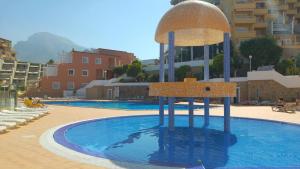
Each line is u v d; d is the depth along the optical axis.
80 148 8.30
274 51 41.59
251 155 8.63
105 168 6.20
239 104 31.78
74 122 14.70
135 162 6.97
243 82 33.97
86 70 54.31
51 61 90.75
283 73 37.75
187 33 14.51
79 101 39.84
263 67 38.62
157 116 19.02
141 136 11.92
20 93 51.25
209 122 16.14
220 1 60.62
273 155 8.65
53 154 7.50
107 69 56.38
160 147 9.73
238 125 15.19
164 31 12.72
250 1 55.06
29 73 85.31
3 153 7.63
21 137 10.12
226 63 12.49
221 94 11.80
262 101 31.92
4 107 20.83
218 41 15.51
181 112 20.94
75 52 53.47
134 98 44.66
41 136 10.30
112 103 36.84
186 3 12.55
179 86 12.05
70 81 53.09
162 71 14.86
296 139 11.31
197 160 7.96
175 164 6.87
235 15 54.03
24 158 7.08
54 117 17.33
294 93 31.17
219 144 10.29
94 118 16.78
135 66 49.38
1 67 80.50
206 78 15.66
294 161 7.93
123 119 17.66
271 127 14.50
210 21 11.98
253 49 42.22
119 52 63.25
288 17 58.47
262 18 56.19
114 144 10.26
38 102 26.09
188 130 13.41
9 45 105.19
